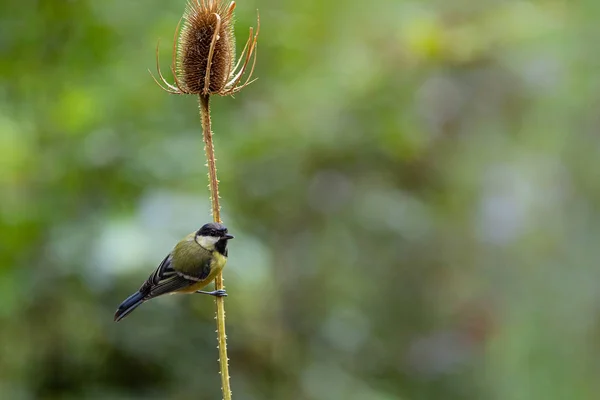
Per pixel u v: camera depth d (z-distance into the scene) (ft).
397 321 45.47
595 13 41.39
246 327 34.63
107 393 31.35
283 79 40.09
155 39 34.17
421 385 44.27
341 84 41.29
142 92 34.30
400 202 44.09
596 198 41.68
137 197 32.60
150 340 32.04
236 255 33.01
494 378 42.75
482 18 43.47
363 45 43.04
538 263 43.04
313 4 42.88
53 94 33.22
